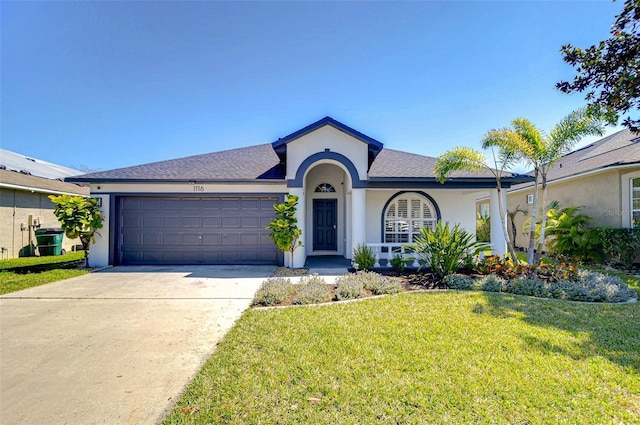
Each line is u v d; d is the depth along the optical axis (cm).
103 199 1278
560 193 1608
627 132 1664
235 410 327
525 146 955
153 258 1306
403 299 736
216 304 733
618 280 867
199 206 1313
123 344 506
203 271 1161
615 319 591
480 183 1235
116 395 363
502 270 938
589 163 1465
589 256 1289
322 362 427
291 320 598
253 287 906
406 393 351
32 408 340
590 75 593
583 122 910
